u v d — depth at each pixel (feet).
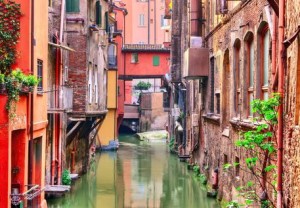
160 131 214.90
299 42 34.50
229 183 65.87
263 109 39.32
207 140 88.94
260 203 45.75
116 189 87.56
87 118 98.78
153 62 196.95
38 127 58.49
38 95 59.00
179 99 144.25
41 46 61.57
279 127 38.73
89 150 112.98
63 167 82.38
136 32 289.12
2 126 45.93
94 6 106.73
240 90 59.26
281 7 38.58
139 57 196.34
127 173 105.81
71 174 88.99
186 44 127.65
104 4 121.70
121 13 215.10
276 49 42.86
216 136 78.64
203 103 94.12
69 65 93.71
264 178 44.34
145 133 210.18
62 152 81.20
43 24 62.54
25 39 55.93
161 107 222.89
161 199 78.23
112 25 159.94
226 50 70.64
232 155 63.82
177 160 127.85
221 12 67.92
